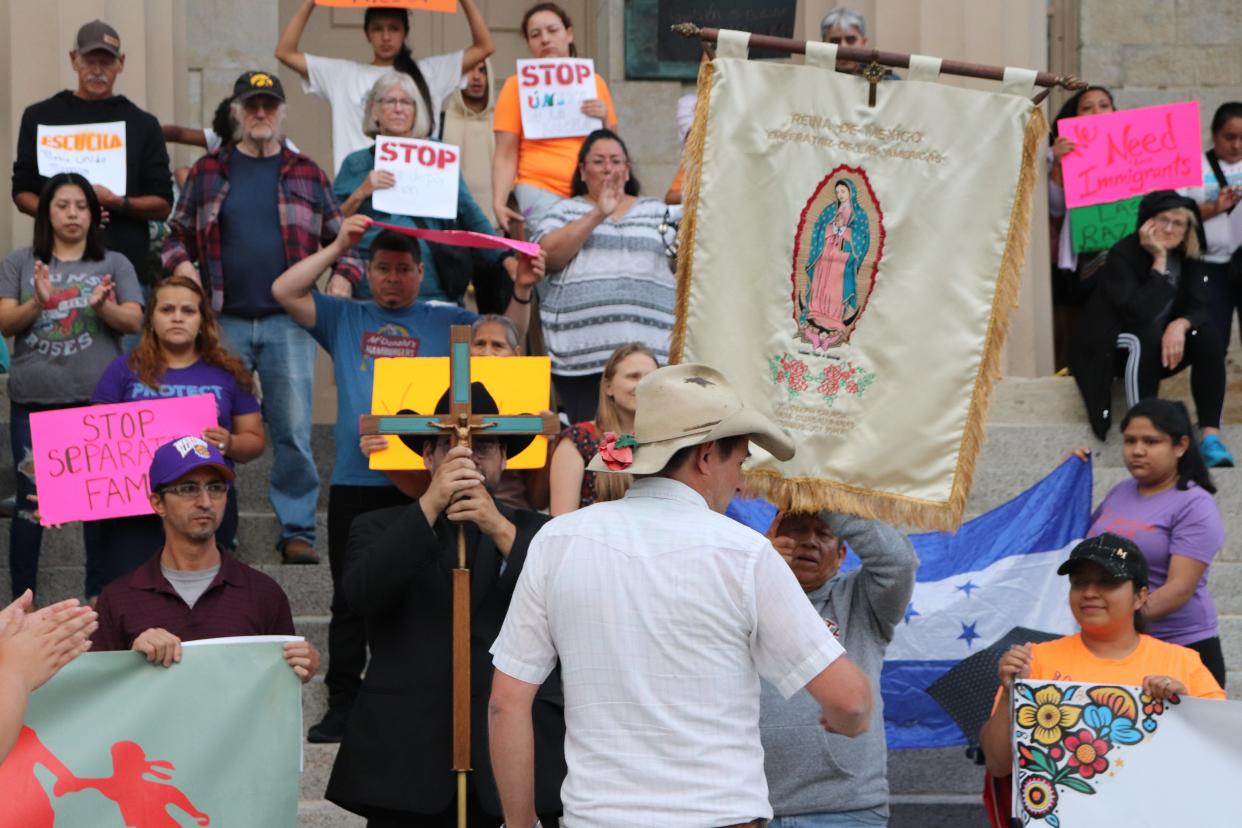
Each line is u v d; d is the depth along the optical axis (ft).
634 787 32.73
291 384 65.98
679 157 97.71
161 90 82.69
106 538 56.03
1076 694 42.60
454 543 42.70
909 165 43.24
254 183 66.95
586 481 51.24
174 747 41.01
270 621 47.19
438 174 66.33
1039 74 43.32
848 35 75.46
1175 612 53.31
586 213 64.75
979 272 43.11
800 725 43.14
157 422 55.36
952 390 42.98
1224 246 75.31
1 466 72.28
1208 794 41.52
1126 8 98.58
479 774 41.09
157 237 77.00
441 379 48.98
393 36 80.07
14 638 36.94
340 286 65.98
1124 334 69.31
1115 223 77.46
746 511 57.26
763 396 43.32
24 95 79.46
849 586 45.01
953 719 53.72
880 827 43.57
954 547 57.62
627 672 33.12
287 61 80.07
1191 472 53.98
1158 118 70.79
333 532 56.85
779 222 43.37
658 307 64.59
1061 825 42.34
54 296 64.54
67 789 40.04
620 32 97.91
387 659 42.04
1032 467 69.77
